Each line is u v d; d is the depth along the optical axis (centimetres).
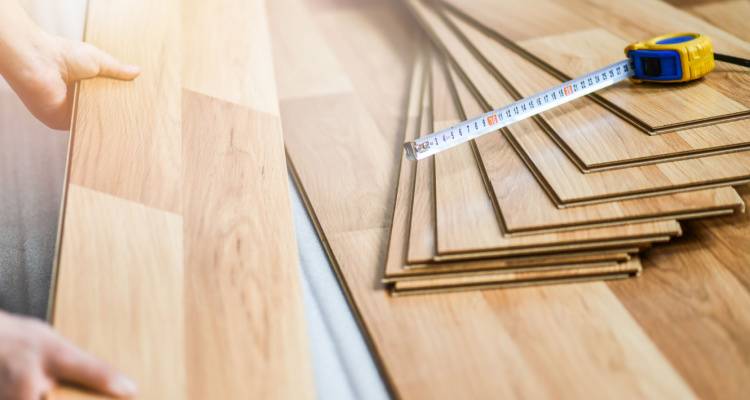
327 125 223
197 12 246
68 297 135
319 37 291
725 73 194
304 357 129
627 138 169
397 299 150
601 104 186
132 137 181
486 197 163
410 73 257
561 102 180
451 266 149
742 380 125
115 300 136
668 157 163
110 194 161
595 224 150
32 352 113
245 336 132
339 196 186
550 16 249
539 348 135
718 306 142
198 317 135
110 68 202
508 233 149
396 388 129
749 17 249
